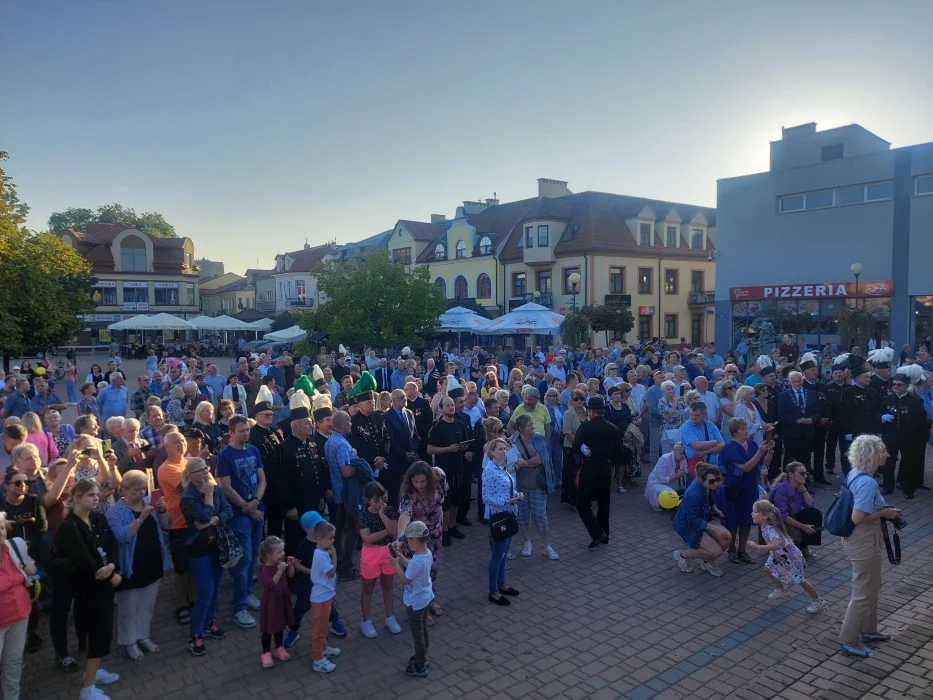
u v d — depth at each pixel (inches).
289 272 2637.8
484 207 2068.2
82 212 3240.7
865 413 430.3
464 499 370.0
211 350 2129.7
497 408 341.7
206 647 230.1
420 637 208.2
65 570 190.1
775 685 202.4
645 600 268.5
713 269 1811.0
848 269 965.2
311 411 367.6
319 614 212.5
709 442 346.6
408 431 342.0
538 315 1011.3
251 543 257.1
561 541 343.3
